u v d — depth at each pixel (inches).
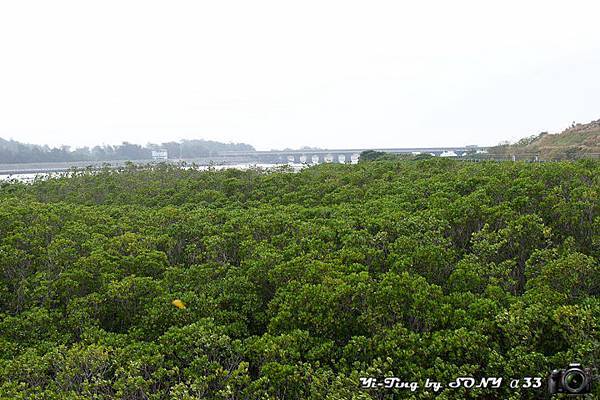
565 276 488.4
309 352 442.0
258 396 407.2
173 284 604.7
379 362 401.1
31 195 1226.0
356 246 633.0
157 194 1200.8
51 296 592.1
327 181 1130.0
